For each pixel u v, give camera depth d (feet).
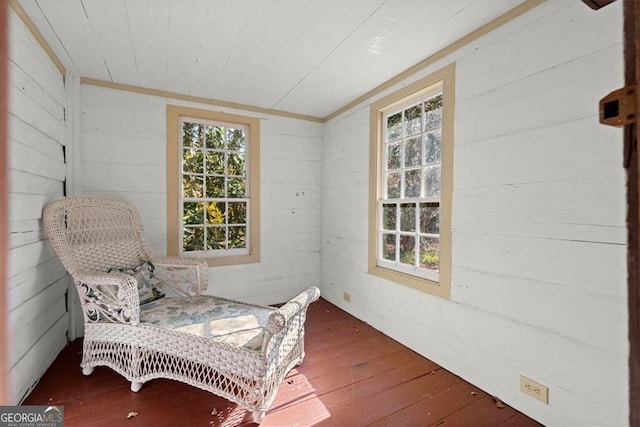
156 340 5.70
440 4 5.31
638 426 1.56
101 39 6.44
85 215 7.32
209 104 9.96
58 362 6.88
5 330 1.83
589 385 4.53
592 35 4.43
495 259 5.80
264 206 11.02
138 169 9.01
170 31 6.17
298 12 5.56
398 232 8.48
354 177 10.15
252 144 10.72
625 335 4.17
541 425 5.08
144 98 9.04
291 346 6.27
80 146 8.18
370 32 6.20
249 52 7.00
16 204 5.19
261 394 5.06
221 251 10.48
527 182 5.27
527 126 5.26
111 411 5.35
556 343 4.91
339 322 9.61
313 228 12.05
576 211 4.64
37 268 6.06
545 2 4.99
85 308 6.27
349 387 6.17
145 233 9.16
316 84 8.81
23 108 5.45
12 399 5.13
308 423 5.15
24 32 5.50
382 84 8.77
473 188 6.20
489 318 5.92
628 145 1.58
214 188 10.39
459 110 6.48
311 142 11.85
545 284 5.04
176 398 5.75
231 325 5.89
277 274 11.34
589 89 4.48
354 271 10.15
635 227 1.56
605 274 4.35
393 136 8.78
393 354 7.57
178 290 8.00
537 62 5.10
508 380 5.60
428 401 5.74
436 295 7.07
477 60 6.09
